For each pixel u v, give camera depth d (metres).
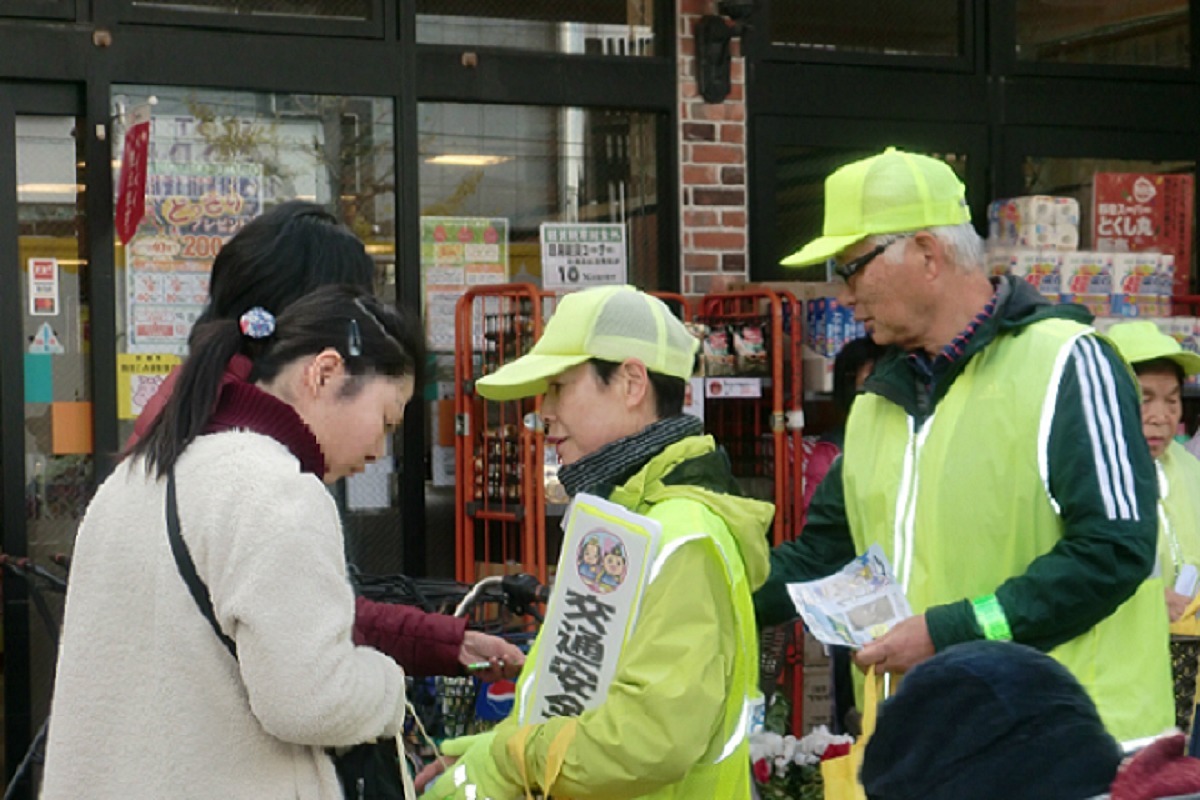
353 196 5.93
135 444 2.33
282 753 2.20
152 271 5.66
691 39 6.37
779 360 5.86
